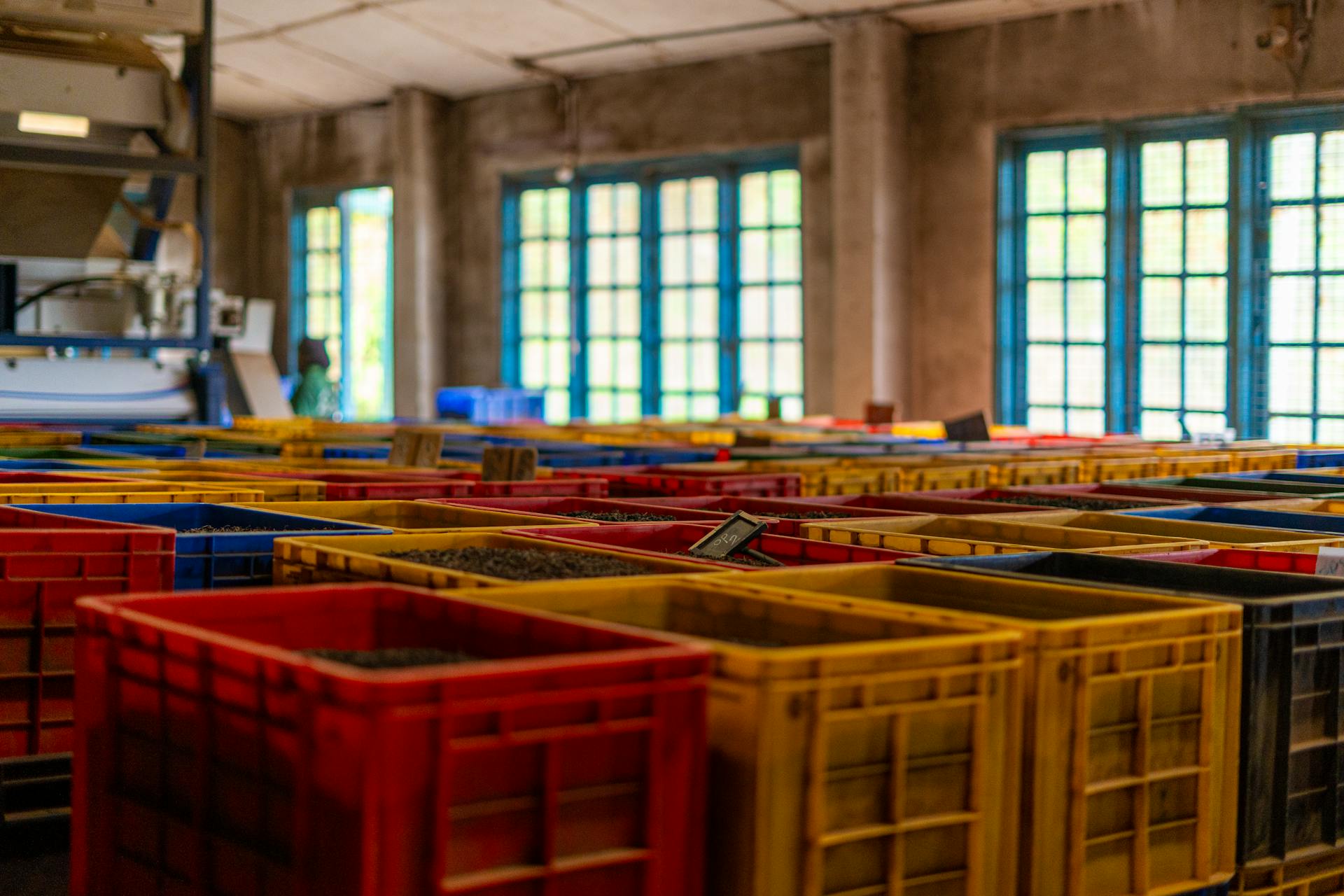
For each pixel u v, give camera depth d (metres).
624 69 14.96
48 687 2.54
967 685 1.67
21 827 2.87
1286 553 2.84
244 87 16.45
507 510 3.98
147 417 8.91
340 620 2.02
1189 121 11.74
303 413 13.45
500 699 1.38
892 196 12.80
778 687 1.51
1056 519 3.74
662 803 1.50
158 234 8.97
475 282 16.50
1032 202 12.85
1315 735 2.12
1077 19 12.07
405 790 1.33
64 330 9.03
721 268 14.88
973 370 12.87
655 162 15.02
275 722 1.46
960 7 12.16
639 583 2.19
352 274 18.73
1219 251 11.85
